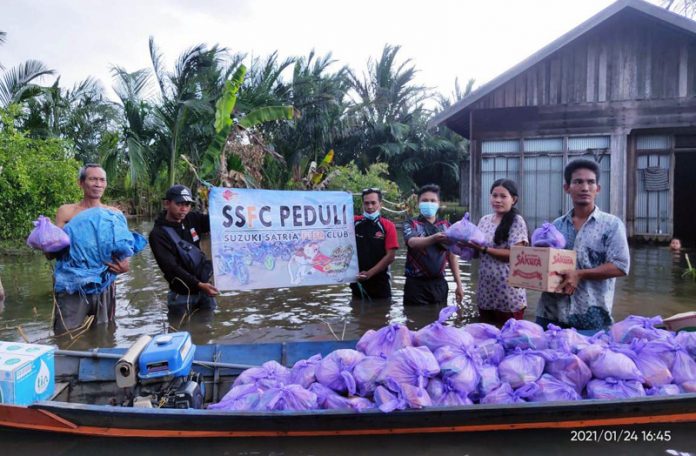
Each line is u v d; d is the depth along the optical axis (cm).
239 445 295
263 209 629
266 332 531
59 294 525
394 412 284
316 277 642
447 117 1245
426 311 580
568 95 1198
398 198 2133
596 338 350
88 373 385
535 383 309
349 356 326
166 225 581
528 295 713
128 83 1916
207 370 396
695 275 795
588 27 1102
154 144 1891
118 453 300
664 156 1209
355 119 2708
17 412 297
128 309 639
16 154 1138
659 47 1132
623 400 288
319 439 293
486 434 295
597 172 360
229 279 612
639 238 1238
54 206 1178
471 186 1272
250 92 1752
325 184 1719
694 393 295
